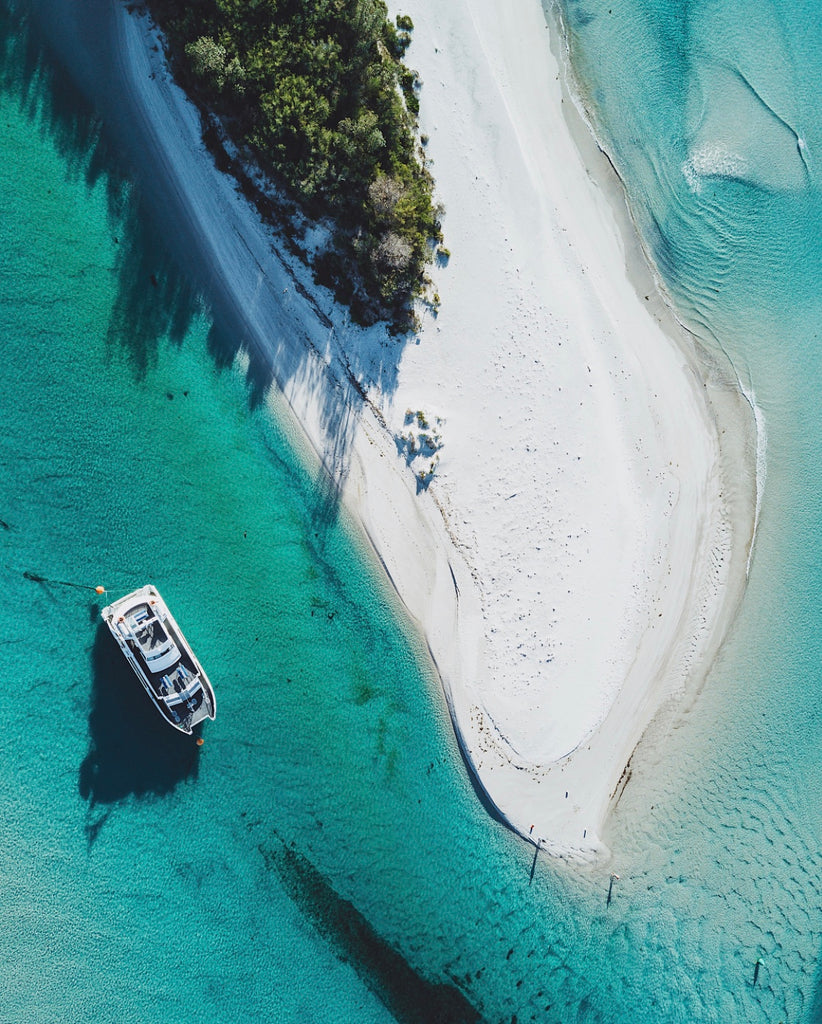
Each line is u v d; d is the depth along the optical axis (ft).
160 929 80.43
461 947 83.97
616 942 85.97
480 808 83.92
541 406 82.53
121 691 79.51
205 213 78.33
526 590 82.94
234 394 80.02
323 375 80.59
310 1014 82.17
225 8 69.56
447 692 82.99
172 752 80.33
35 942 78.64
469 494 82.12
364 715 82.53
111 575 78.79
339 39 72.38
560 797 84.99
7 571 77.71
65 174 76.59
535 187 82.53
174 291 78.79
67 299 77.30
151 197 77.97
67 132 76.48
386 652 82.58
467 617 82.79
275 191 76.69
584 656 84.33
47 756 78.54
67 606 78.54
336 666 82.12
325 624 81.82
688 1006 86.17
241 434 80.28
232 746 81.05
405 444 81.00
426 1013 83.71
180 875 80.74
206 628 80.02
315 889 82.48
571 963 85.35
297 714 81.76
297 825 82.07
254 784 81.51
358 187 74.74
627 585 85.05
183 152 77.46
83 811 79.20
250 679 81.00
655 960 86.12
